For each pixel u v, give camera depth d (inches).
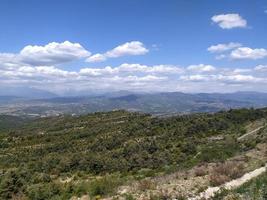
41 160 3117.6
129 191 1117.7
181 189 1063.0
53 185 1507.1
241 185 1040.2
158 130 3732.8
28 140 4894.2
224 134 3024.1
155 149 2770.7
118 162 2576.3
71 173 2657.5
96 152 3309.5
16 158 3683.6
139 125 4205.2
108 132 4338.1
